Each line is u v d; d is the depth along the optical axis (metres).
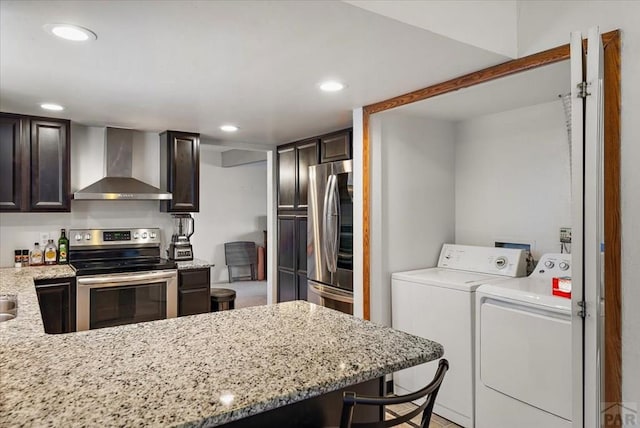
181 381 1.07
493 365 2.38
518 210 3.08
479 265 3.06
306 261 4.37
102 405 0.93
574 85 1.38
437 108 3.01
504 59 2.11
